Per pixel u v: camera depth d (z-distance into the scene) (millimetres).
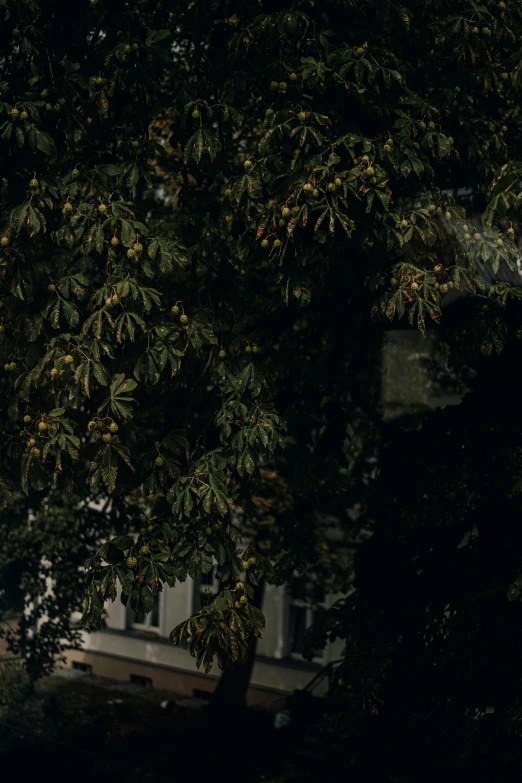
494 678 9344
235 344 9039
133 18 8844
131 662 25734
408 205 9133
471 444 9992
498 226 8789
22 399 8289
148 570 8250
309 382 10992
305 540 11656
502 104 9688
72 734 20156
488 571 9766
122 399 7828
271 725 19625
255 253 9266
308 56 8641
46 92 8273
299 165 8133
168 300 9250
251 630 8633
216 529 8391
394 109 8859
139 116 8938
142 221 8633
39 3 8508
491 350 9484
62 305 7992
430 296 8312
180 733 20250
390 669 9875
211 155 8461
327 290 10352
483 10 8750
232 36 8688
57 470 7941
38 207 8016
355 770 10023
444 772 9383
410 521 10109
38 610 18641
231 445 8633
